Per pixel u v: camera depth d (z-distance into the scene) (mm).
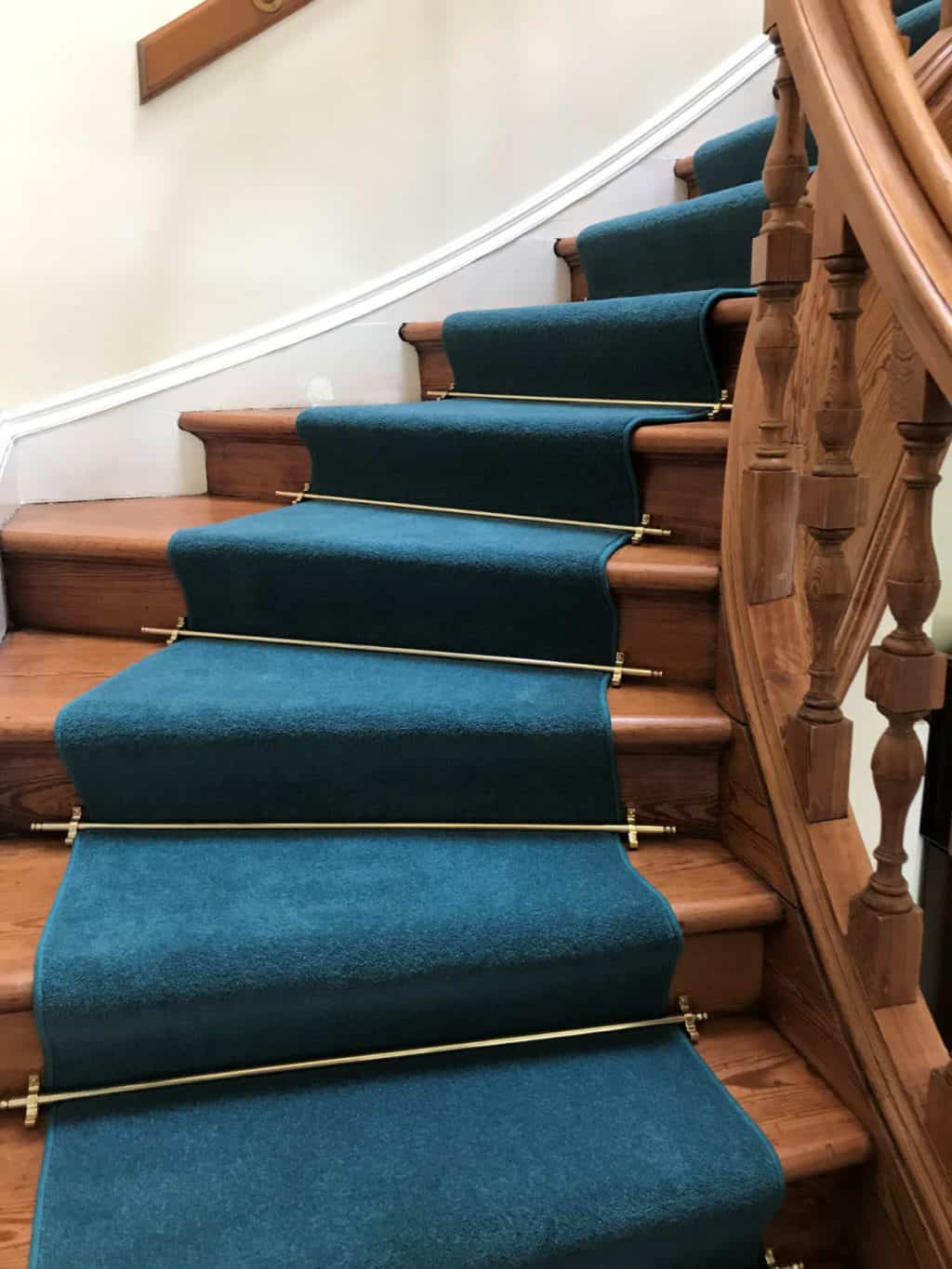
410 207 2381
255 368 2250
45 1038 1092
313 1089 1147
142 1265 918
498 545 1571
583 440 1656
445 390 2316
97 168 2008
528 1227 965
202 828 1396
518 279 2547
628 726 1354
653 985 1239
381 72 2277
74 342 2059
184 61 2012
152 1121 1095
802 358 1348
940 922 2240
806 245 1207
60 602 1803
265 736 1347
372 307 2361
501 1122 1095
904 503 974
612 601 1496
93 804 1392
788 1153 1057
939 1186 1002
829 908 1158
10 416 1993
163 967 1107
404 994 1158
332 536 1647
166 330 2152
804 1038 1208
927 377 895
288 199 2229
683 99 2639
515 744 1360
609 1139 1071
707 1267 1073
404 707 1376
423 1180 1014
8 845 1384
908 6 2100
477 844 1374
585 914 1208
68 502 2098
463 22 2350
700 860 1351
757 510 1303
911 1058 1070
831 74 1006
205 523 1853
